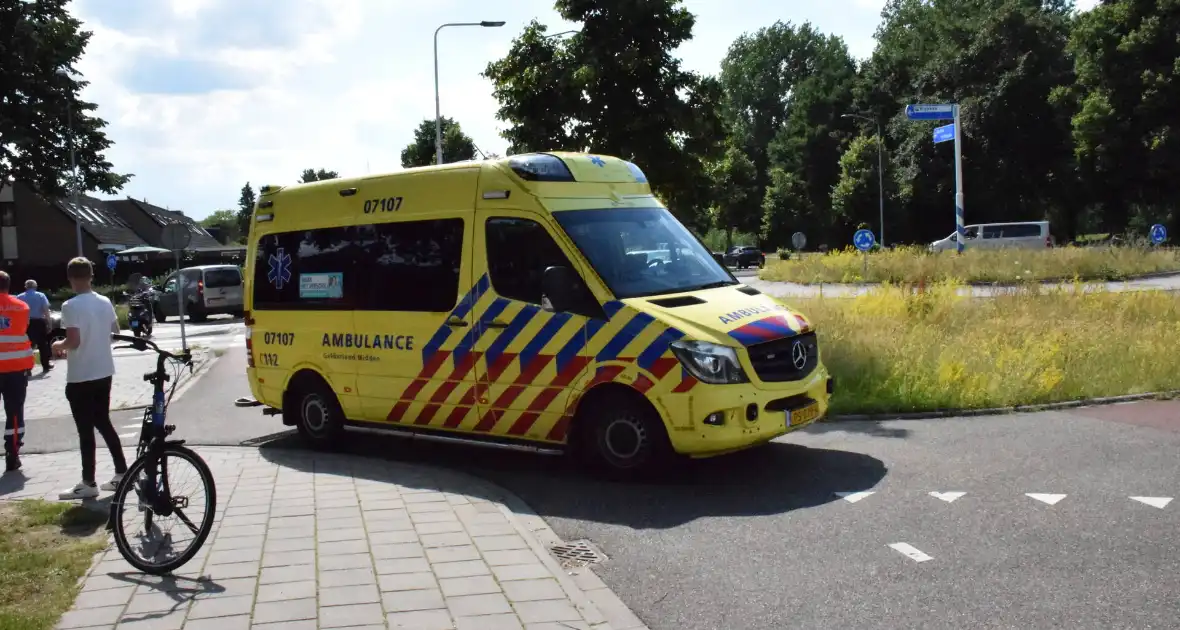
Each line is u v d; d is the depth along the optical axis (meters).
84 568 5.10
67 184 49.53
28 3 46.88
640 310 6.79
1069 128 52.00
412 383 8.00
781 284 32.25
